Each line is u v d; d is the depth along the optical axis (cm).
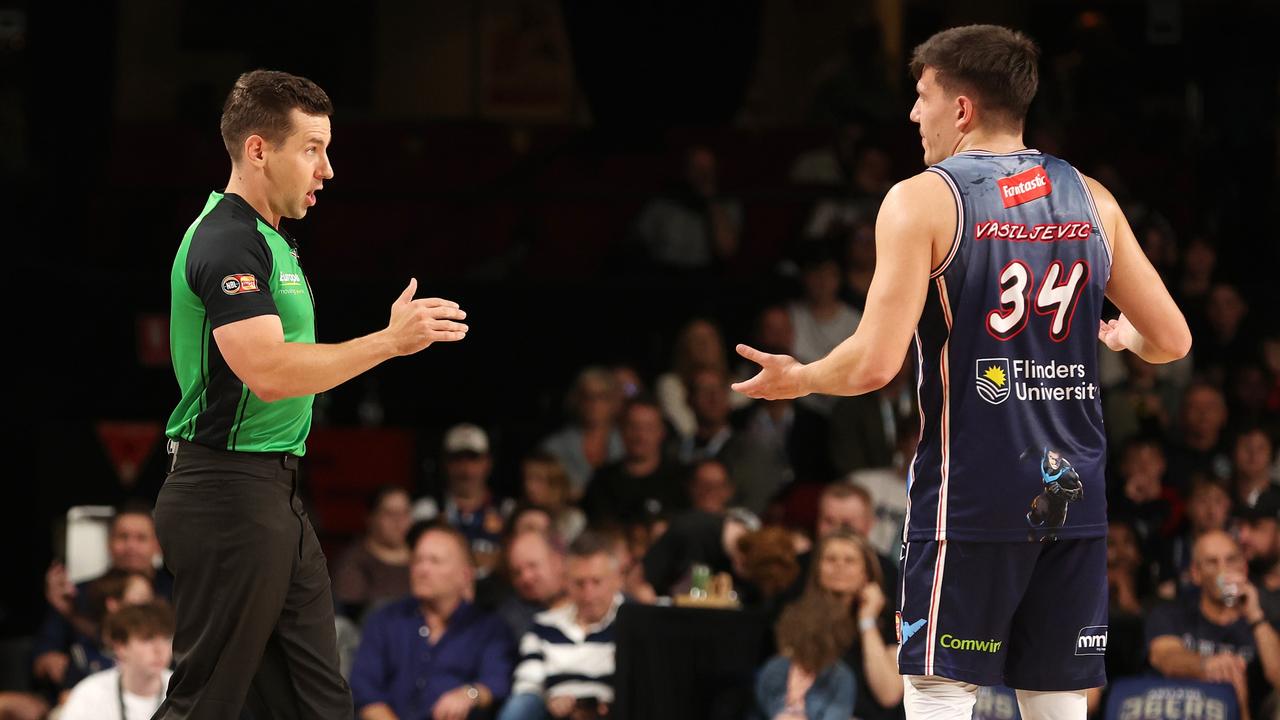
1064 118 3009
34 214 2738
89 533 1788
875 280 750
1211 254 2605
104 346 2583
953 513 754
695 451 2105
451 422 2605
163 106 3559
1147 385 2311
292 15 3628
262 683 859
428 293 2611
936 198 752
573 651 1650
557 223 2978
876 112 2972
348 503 2377
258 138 827
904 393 2198
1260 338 2505
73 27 2897
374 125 3247
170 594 1741
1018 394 753
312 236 2986
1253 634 1593
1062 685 770
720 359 2308
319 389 778
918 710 777
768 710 1512
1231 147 3009
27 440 2402
